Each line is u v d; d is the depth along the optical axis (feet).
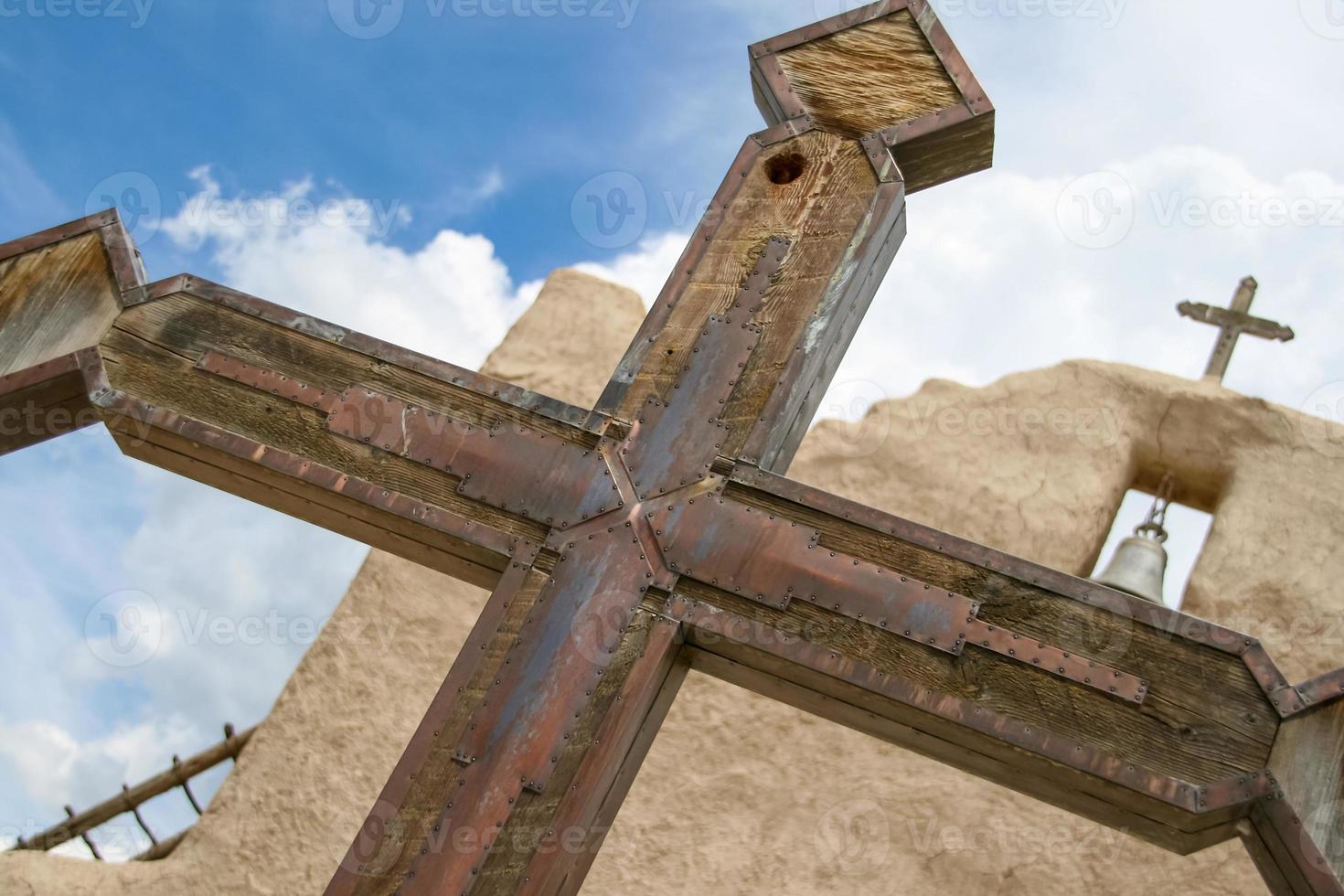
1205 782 8.79
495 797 9.07
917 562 9.58
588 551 9.80
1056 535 19.58
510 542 9.91
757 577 9.60
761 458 10.01
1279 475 19.63
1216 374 20.80
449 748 9.26
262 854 17.52
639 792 18.19
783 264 10.87
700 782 18.22
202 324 11.19
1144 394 20.61
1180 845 9.30
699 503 9.88
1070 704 9.09
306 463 10.41
